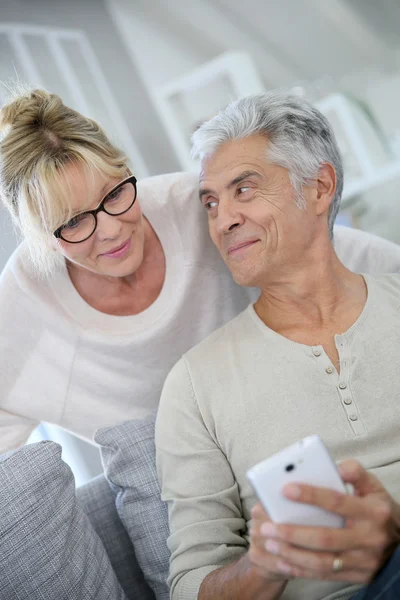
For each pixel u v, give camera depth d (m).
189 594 1.12
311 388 1.21
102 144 1.34
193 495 1.21
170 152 4.84
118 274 1.40
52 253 1.41
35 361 1.57
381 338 1.24
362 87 4.35
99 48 4.43
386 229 4.12
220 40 4.73
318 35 4.37
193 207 1.58
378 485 0.92
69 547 1.24
